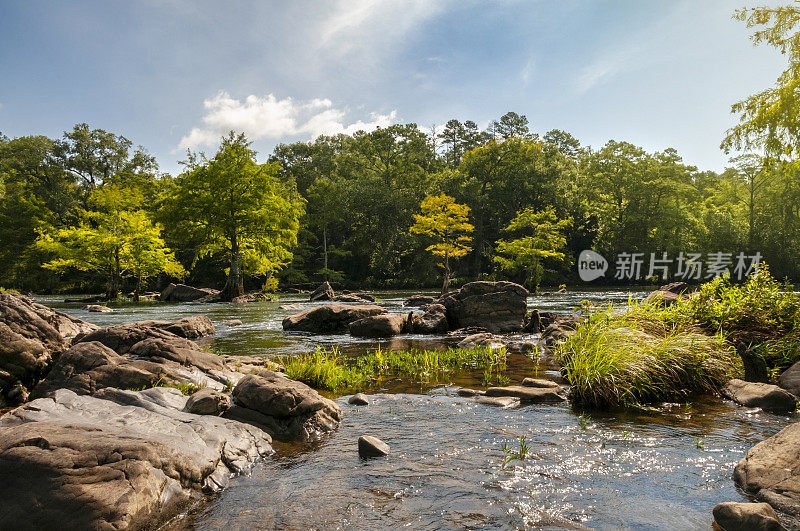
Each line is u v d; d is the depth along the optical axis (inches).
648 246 2395.4
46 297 1679.4
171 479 154.1
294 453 201.5
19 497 130.1
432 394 307.9
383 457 195.6
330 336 619.8
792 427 176.2
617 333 302.5
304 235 2440.9
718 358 322.3
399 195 2471.7
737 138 708.7
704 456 192.7
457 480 171.8
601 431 226.5
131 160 2425.0
